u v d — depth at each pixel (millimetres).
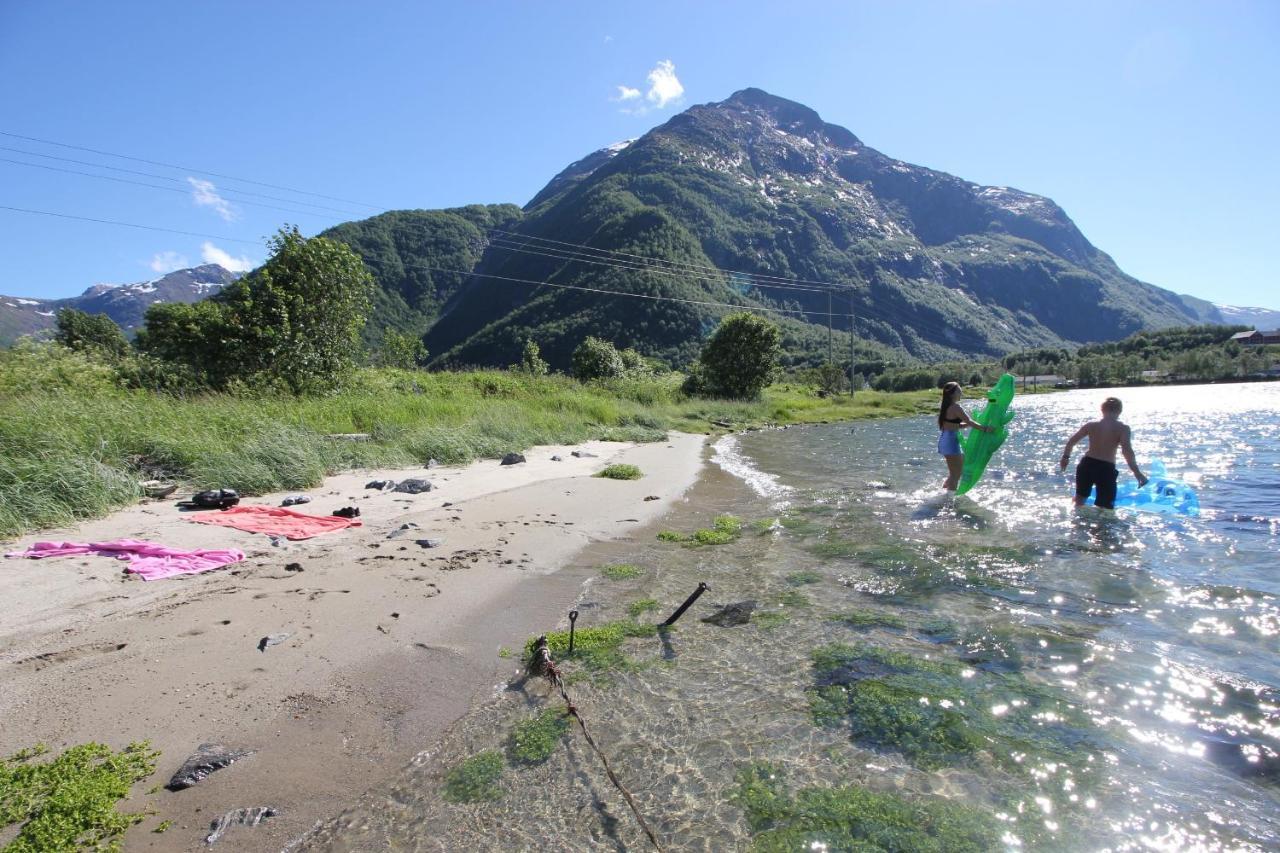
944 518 7910
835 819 2672
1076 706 3475
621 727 3377
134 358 17906
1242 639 4250
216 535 6328
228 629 4277
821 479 11656
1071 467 12242
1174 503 8484
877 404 43281
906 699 3572
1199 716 3365
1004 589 5289
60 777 2760
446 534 6965
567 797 2844
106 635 4094
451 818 2711
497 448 13398
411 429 13164
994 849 2484
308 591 5039
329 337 17938
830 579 5680
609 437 18375
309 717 3385
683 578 5801
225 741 3125
